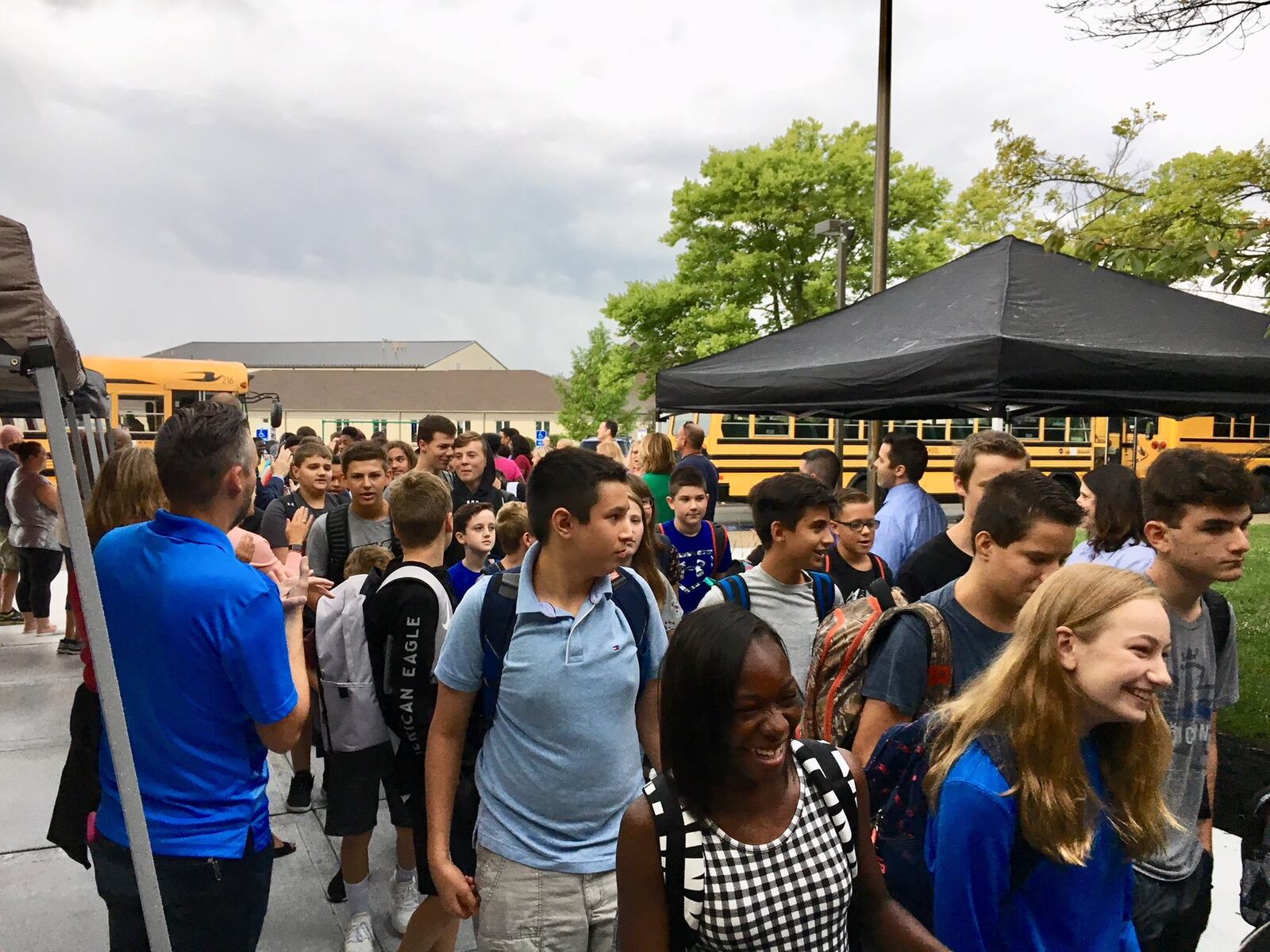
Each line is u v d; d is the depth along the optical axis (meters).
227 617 1.94
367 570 3.54
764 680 1.30
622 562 2.08
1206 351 4.57
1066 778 1.49
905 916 1.50
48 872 3.77
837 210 27.33
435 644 2.69
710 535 4.60
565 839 2.06
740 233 29.00
